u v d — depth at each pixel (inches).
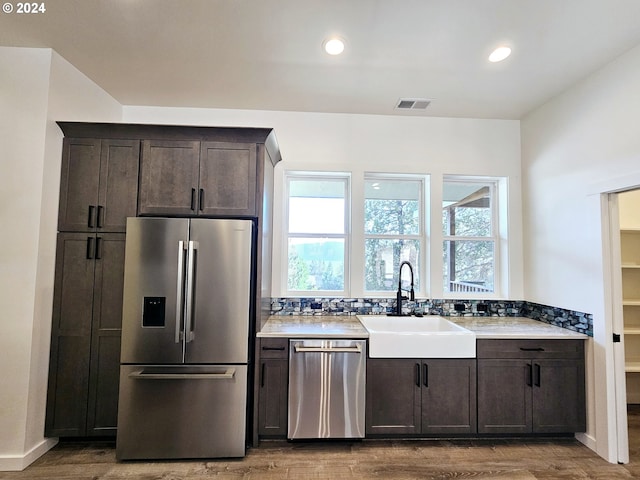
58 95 95.3
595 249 97.4
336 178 134.0
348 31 83.9
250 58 95.5
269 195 114.7
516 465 89.0
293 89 112.3
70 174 97.9
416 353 98.2
